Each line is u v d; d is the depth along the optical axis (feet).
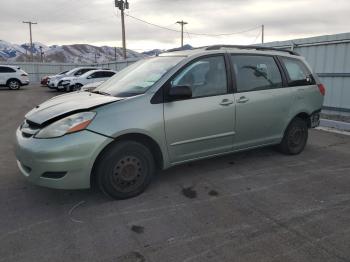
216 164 17.16
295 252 9.66
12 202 12.91
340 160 18.19
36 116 12.85
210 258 9.41
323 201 13.05
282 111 17.19
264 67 16.69
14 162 17.74
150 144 13.53
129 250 9.82
